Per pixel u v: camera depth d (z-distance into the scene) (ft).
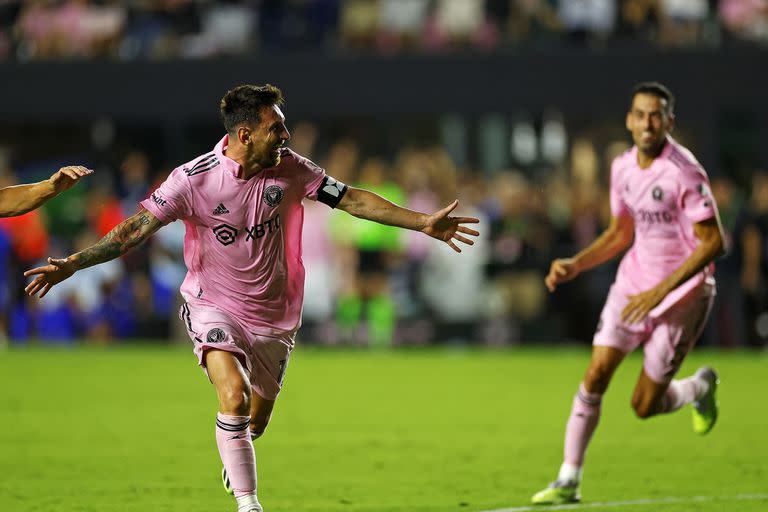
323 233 242.17
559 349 240.53
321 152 269.03
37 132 269.85
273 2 267.59
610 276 238.48
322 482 99.40
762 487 95.20
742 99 250.98
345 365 213.05
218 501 89.81
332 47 265.34
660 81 252.42
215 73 258.57
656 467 106.42
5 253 241.96
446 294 242.78
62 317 246.88
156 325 246.47
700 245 85.81
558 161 264.72
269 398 81.51
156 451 117.70
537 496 88.02
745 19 258.37
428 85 255.91
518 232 242.37
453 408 154.61
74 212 257.34
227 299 77.56
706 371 99.25
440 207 244.42
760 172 253.85
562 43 259.60
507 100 255.70
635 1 258.78
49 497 91.71
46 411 150.30
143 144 269.03
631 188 89.25
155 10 267.80
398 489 95.66
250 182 75.41
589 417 87.86
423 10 262.88
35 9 268.21
